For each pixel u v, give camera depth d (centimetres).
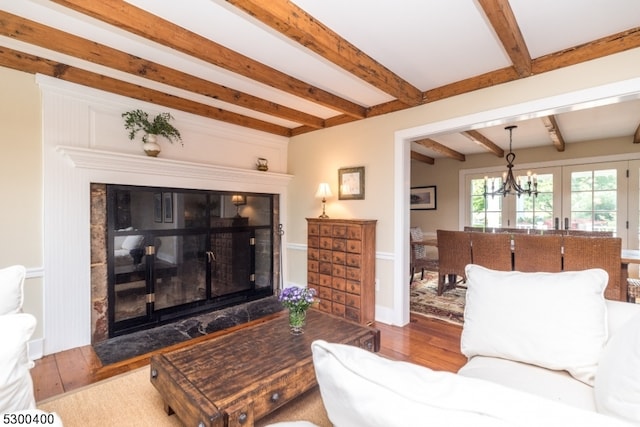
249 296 396
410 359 246
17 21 189
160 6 179
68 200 256
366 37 211
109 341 273
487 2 159
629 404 86
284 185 434
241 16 189
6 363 92
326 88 297
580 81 222
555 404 49
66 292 256
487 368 139
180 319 327
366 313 321
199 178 338
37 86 244
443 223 632
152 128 298
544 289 142
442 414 48
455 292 434
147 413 175
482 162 586
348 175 364
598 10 183
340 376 57
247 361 162
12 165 234
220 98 293
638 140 435
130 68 236
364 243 318
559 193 507
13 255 235
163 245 316
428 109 300
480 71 262
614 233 460
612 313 140
